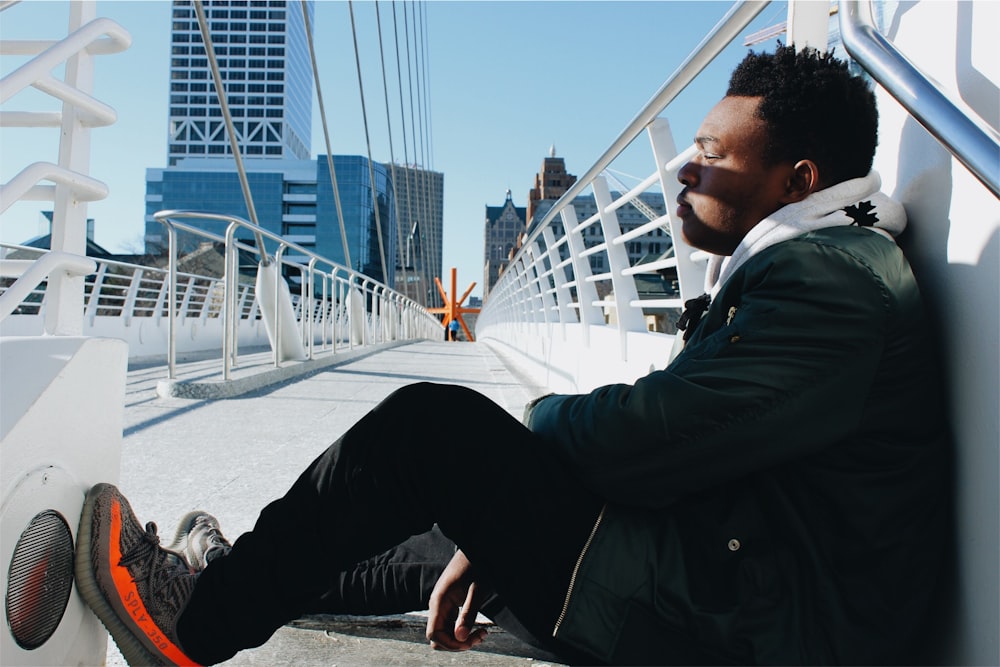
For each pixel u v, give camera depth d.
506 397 5.16
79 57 1.36
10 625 0.94
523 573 0.96
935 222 1.03
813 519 0.90
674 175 2.62
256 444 3.14
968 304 0.91
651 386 0.92
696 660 0.87
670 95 2.19
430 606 1.14
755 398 0.87
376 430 1.02
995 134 0.74
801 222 0.98
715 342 0.93
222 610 1.05
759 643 0.85
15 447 0.95
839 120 1.01
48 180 1.22
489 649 1.41
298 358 7.02
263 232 5.58
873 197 1.02
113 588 1.05
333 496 1.02
